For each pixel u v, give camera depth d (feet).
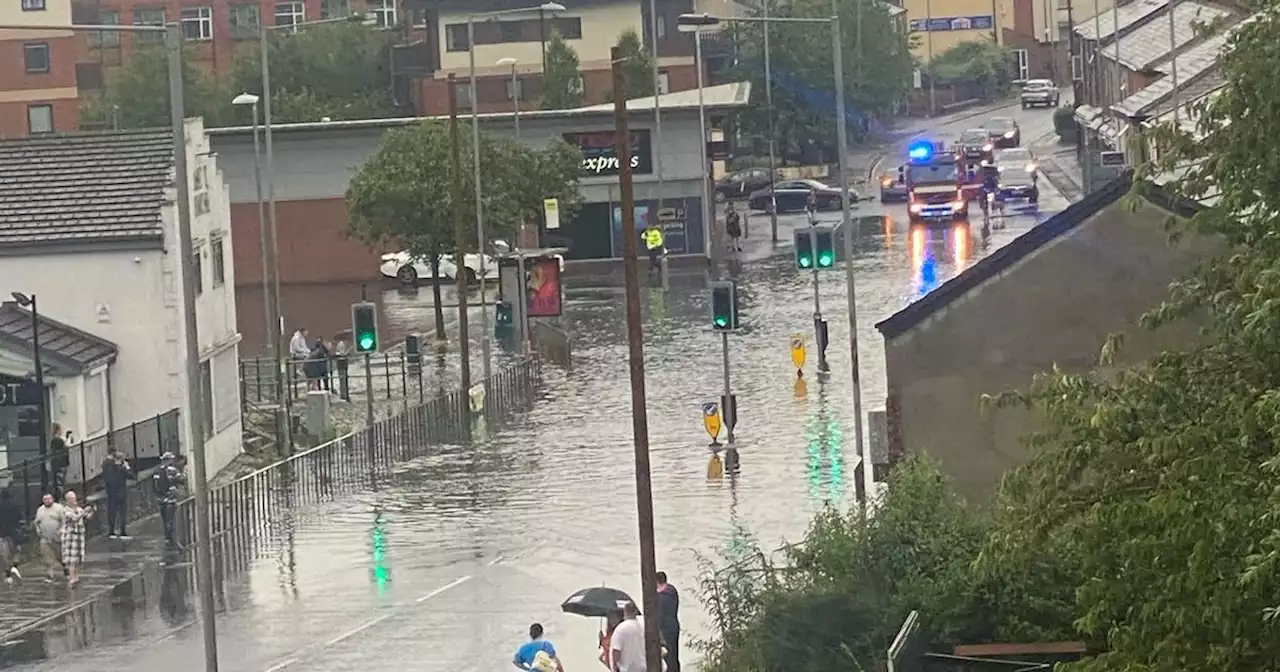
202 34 463.01
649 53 423.23
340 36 421.59
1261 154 65.21
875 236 317.22
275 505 159.94
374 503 159.22
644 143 318.24
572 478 160.86
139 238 172.96
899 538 88.69
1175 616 59.31
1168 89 281.74
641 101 343.67
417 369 223.51
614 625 101.96
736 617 93.71
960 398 111.45
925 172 330.34
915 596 84.43
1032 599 82.12
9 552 143.74
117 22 459.73
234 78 406.21
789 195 368.89
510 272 209.97
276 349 208.54
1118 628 61.52
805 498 145.89
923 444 111.65
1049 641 81.10
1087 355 109.91
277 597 130.00
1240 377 64.80
